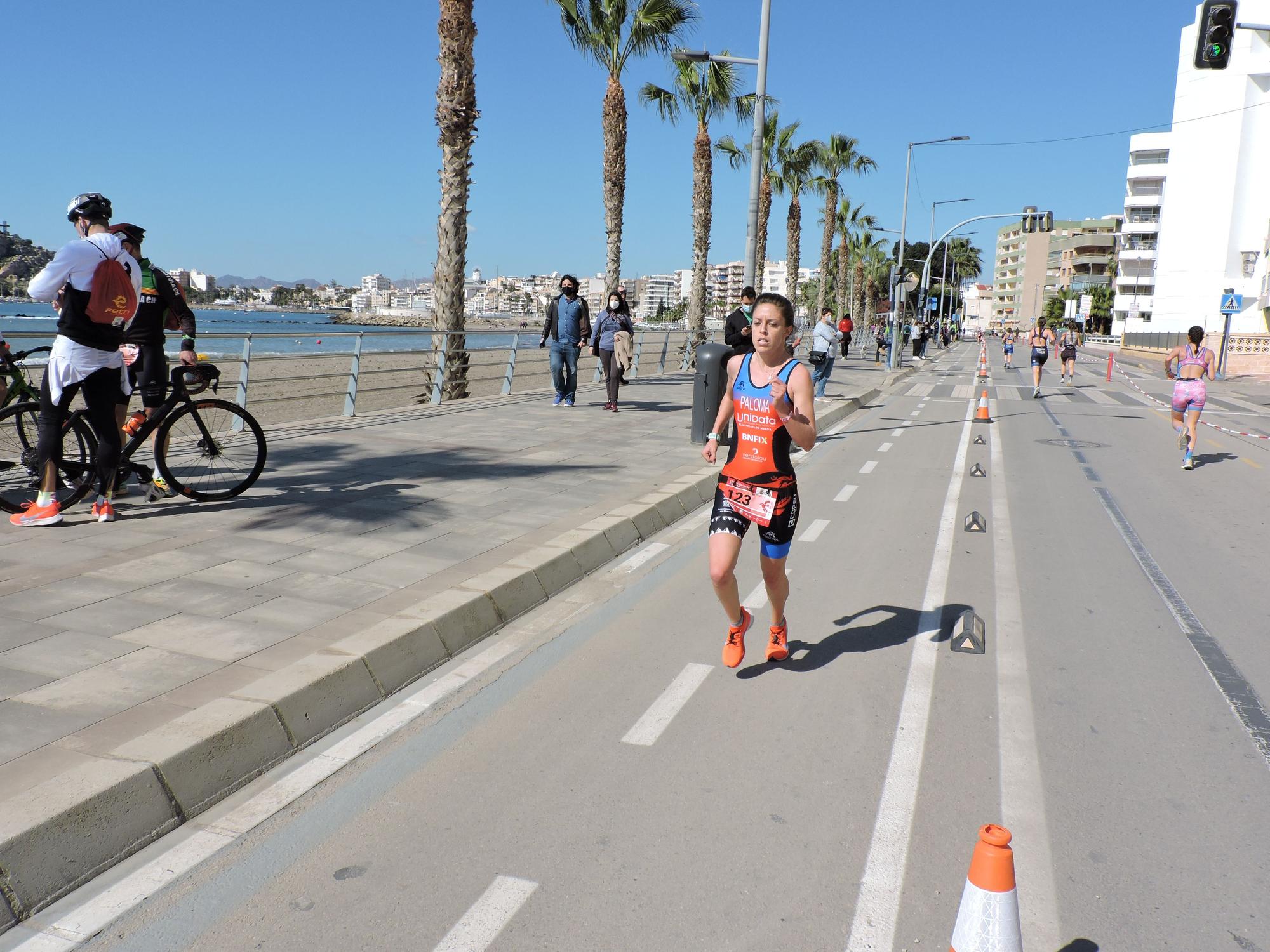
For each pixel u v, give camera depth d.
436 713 4.02
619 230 24.25
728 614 4.54
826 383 19.72
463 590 5.13
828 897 2.78
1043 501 9.33
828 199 49.06
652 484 8.60
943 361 48.88
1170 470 11.51
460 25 14.71
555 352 14.85
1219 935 2.65
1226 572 6.71
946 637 5.16
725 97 27.03
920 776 3.55
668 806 3.28
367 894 2.75
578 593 5.84
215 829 3.07
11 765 3.02
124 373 6.28
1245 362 43.03
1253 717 4.19
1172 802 3.39
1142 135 94.62
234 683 3.76
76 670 3.84
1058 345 76.25
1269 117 67.75
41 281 5.68
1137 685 4.52
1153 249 95.06
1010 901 2.19
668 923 2.64
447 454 9.90
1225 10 14.13
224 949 2.50
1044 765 3.67
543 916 2.67
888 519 8.32
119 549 5.69
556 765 3.57
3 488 6.79
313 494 7.54
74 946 2.49
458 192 15.02
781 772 3.55
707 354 10.88
